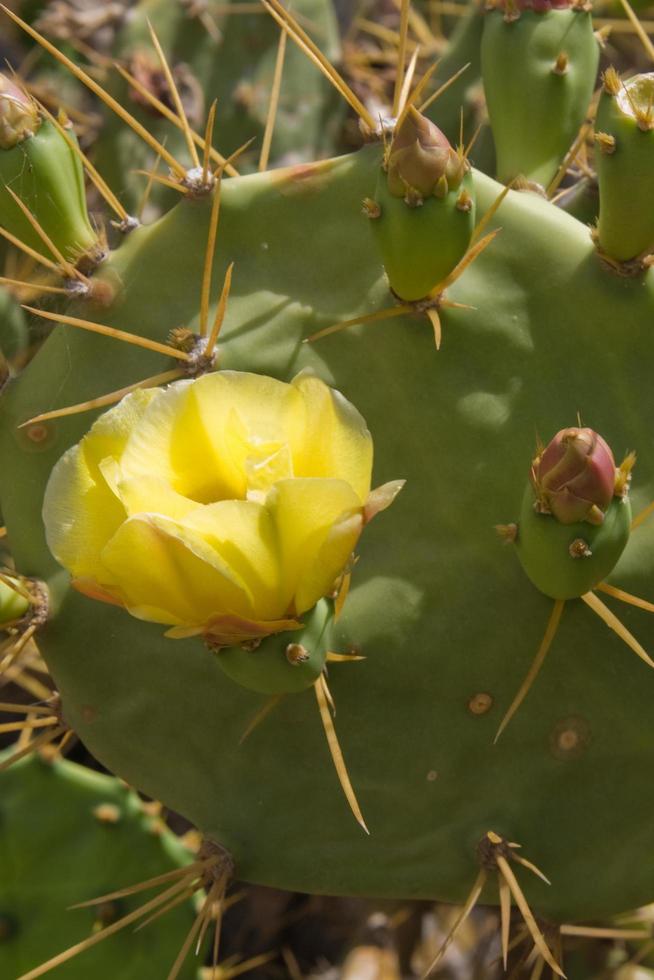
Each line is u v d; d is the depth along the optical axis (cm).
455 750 63
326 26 86
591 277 65
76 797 72
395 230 62
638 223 63
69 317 65
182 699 64
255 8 84
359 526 57
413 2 98
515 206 65
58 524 58
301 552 58
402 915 82
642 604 63
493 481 64
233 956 83
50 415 64
